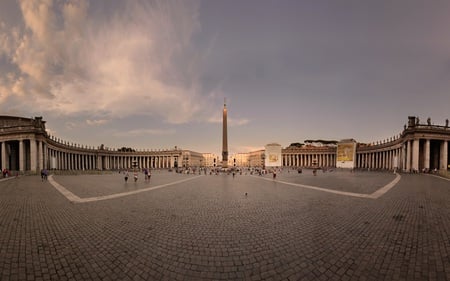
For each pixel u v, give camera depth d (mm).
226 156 73000
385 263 6395
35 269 6035
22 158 61062
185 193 20438
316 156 136000
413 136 61812
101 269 6039
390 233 8805
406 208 13188
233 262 6457
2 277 5641
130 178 42469
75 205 14344
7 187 24156
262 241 8047
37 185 26391
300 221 10570
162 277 5660
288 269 6070
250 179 40062
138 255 6879
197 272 5906
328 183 29750
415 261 6504
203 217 11375
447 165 62906
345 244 7746
